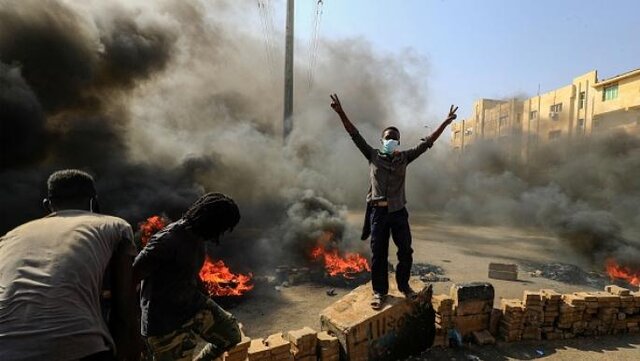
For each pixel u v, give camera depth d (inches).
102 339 66.9
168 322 89.0
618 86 1048.2
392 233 158.9
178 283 88.2
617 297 197.0
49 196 77.7
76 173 79.4
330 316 150.9
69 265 64.6
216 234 88.9
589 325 193.0
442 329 174.2
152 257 82.3
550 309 189.5
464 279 322.0
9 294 60.8
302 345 141.0
